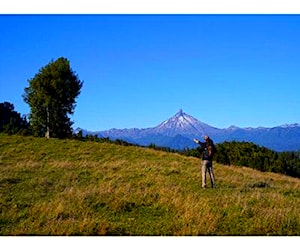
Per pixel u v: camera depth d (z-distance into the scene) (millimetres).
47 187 18703
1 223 12875
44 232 11820
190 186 19906
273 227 12188
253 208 13820
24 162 26719
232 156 44562
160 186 18781
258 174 30625
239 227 12297
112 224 12570
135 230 12227
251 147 45438
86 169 24469
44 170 23531
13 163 26391
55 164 25781
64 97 52344
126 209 14453
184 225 12445
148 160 30609
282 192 19391
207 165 19734
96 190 17141
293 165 43375
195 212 13438
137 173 23375
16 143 36062
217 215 13109
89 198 15703
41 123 52500
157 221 13141
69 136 53656
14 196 16609
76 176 21812
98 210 14359
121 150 35625
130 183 19812
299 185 24938
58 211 13570
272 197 16547
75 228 11992
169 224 12680
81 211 13914
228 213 13461
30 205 14977
